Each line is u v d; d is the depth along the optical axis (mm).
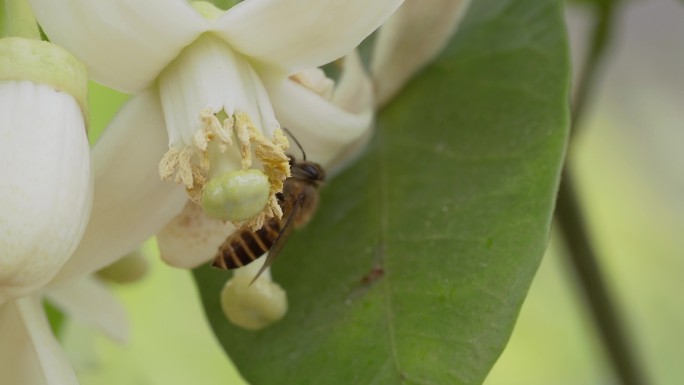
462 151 216
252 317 205
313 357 208
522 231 204
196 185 190
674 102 493
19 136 181
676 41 506
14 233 177
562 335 394
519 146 212
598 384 386
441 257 208
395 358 202
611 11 263
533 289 397
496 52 221
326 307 211
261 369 211
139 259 229
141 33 190
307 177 209
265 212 192
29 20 188
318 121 202
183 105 192
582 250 262
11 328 194
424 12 219
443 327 202
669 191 471
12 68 184
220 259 204
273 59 195
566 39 217
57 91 185
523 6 221
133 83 193
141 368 284
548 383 388
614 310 264
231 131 190
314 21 192
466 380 198
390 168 220
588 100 263
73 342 274
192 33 192
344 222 218
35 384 193
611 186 472
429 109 222
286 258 217
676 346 440
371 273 211
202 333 289
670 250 458
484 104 218
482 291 202
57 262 180
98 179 195
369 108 217
